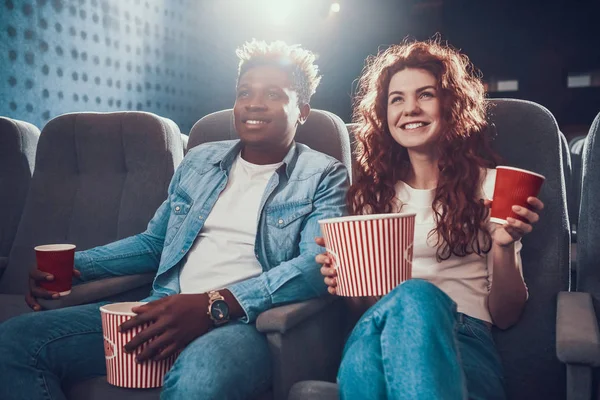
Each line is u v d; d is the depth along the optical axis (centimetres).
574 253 190
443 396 80
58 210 186
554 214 130
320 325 125
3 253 199
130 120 182
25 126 212
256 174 143
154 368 109
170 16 426
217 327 116
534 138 133
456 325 92
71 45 339
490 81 694
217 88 485
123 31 380
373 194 134
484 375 104
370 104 139
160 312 108
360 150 141
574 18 664
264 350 110
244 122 139
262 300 116
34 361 113
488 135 136
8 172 205
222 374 100
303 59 147
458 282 124
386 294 98
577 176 262
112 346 109
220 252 136
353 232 98
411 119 128
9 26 299
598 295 128
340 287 104
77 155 189
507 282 116
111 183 184
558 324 102
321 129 154
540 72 680
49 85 325
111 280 140
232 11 490
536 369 125
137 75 396
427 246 126
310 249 128
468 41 684
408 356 83
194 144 167
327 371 127
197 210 142
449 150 127
